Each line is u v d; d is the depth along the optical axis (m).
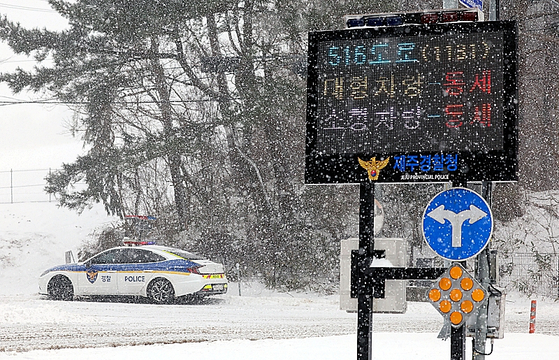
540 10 34.22
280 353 10.65
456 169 6.80
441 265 25.66
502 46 6.84
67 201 31.27
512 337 13.28
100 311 16.80
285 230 28.56
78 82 31.11
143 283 19.62
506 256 27.73
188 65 31.30
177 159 31.67
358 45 7.20
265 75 28.28
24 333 12.49
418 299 21.94
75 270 20.27
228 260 29.03
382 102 7.08
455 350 6.66
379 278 6.96
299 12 26.45
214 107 32.12
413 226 28.22
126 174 31.91
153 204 32.62
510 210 30.91
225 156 31.80
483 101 6.83
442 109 6.92
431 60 7.00
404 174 6.94
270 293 27.19
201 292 19.42
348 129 7.14
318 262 27.91
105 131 32.31
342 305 7.21
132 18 28.91
